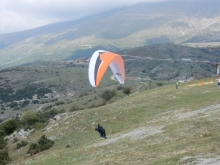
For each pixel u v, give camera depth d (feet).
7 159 147.02
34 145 149.48
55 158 94.89
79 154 87.86
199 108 110.63
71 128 156.56
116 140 91.97
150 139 77.25
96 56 103.71
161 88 218.38
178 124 84.43
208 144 56.08
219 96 128.26
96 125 147.54
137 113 144.05
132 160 59.26
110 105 180.65
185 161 48.08
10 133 255.70
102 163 63.82
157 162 51.98
